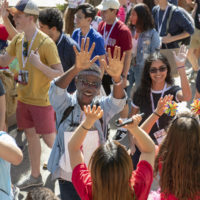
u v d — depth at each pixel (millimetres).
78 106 3086
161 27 6262
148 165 2391
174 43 6172
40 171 4824
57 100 3027
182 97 3799
